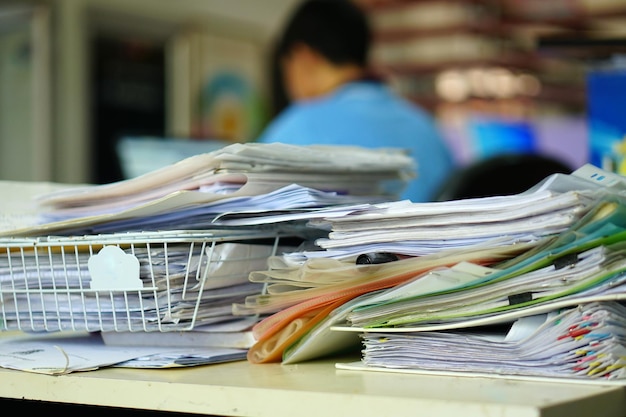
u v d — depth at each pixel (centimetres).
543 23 301
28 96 463
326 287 95
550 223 84
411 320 90
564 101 327
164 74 514
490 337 86
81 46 471
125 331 111
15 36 466
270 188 106
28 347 112
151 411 108
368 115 262
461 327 88
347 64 266
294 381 86
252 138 563
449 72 367
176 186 106
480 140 352
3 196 126
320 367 96
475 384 81
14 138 469
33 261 110
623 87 133
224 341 107
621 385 79
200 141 213
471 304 87
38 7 454
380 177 127
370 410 76
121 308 104
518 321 86
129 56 497
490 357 85
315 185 113
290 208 100
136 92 500
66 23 465
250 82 563
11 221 124
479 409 71
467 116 361
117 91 491
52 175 456
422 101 374
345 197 108
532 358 83
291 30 268
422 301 90
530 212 85
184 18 519
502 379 84
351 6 263
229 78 547
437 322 89
